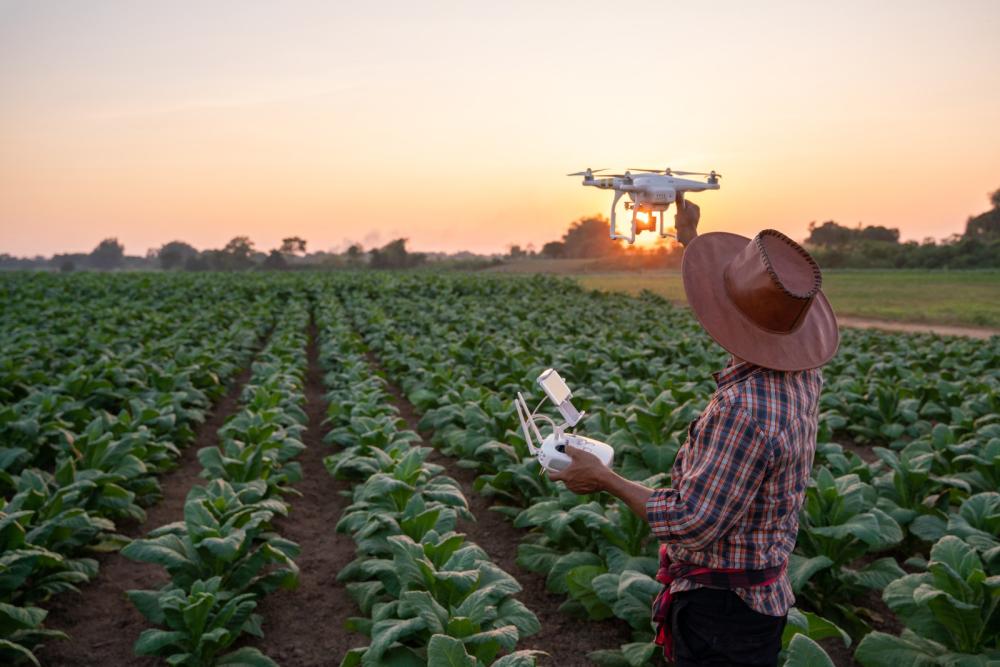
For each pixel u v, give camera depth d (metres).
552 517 5.71
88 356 13.40
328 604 5.85
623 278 69.56
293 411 10.23
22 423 7.55
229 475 6.93
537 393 10.14
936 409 11.25
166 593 4.56
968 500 5.56
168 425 8.83
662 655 4.68
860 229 144.75
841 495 5.47
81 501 6.11
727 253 2.70
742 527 2.43
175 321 20.30
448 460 9.52
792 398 2.40
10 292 32.03
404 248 122.56
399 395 13.98
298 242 134.50
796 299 2.33
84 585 5.98
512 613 4.17
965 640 4.30
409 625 3.83
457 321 22.86
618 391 10.74
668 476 5.81
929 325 30.80
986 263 91.94
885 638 4.45
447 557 4.67
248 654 4.65
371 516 5.77
